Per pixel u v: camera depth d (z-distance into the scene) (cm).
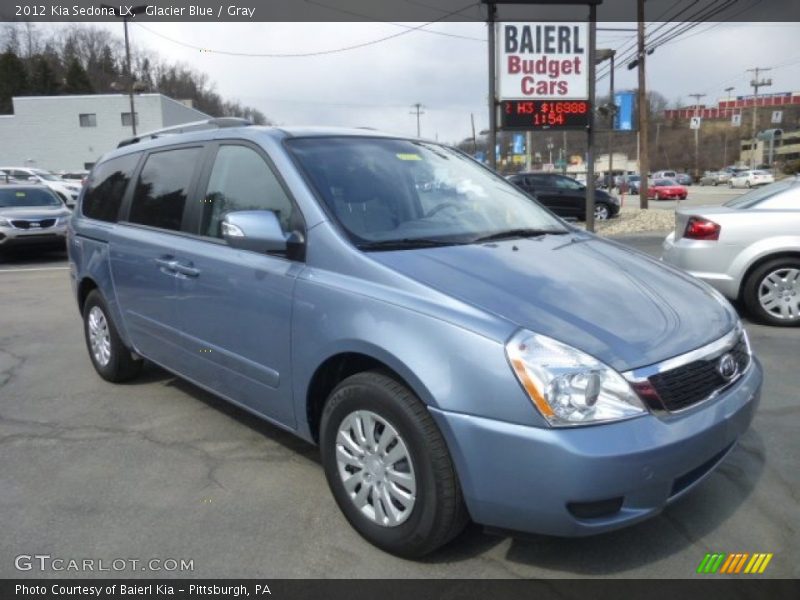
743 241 644
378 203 337
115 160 508
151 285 417
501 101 1451
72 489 343
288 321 312
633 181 5534
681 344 265
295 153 345
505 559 278
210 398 477
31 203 1423
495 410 241
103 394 488
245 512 318
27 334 690
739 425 276
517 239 349
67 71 8625
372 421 281
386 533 278
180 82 8119
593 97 1456
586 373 238
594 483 232
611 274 314
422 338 259
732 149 10419
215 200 378
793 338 608
